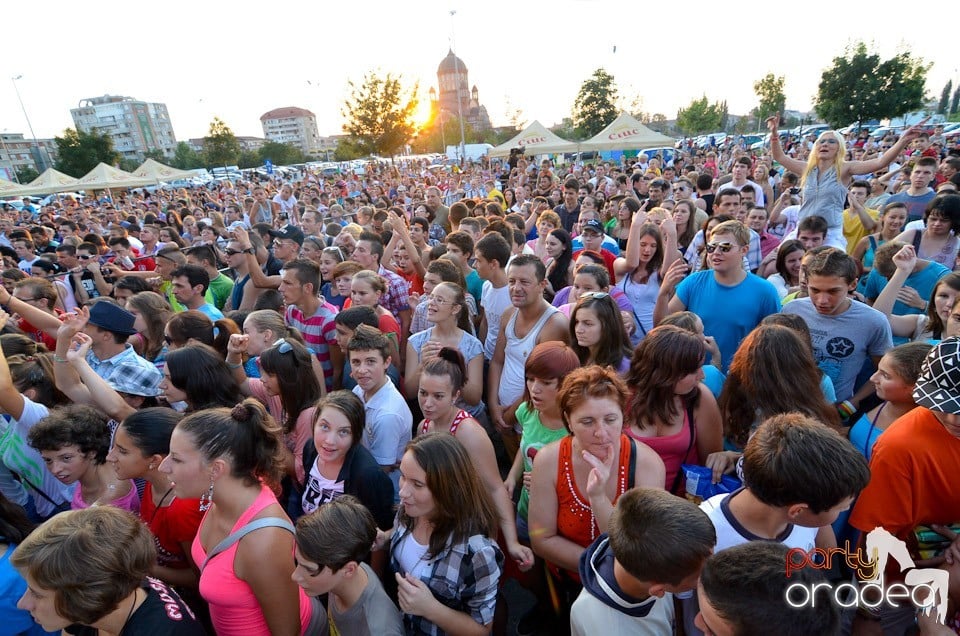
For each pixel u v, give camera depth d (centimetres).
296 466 327
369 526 206
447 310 399
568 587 270
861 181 764
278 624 212
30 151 10144
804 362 253
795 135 4003
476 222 758
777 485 169
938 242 445
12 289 629
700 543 158
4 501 227
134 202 2638
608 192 1233
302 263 482
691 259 627
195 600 264
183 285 493
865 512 205
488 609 222
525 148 2508
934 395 186
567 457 241
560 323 398
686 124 6519
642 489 180
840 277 312
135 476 253
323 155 9756
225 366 333
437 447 220
